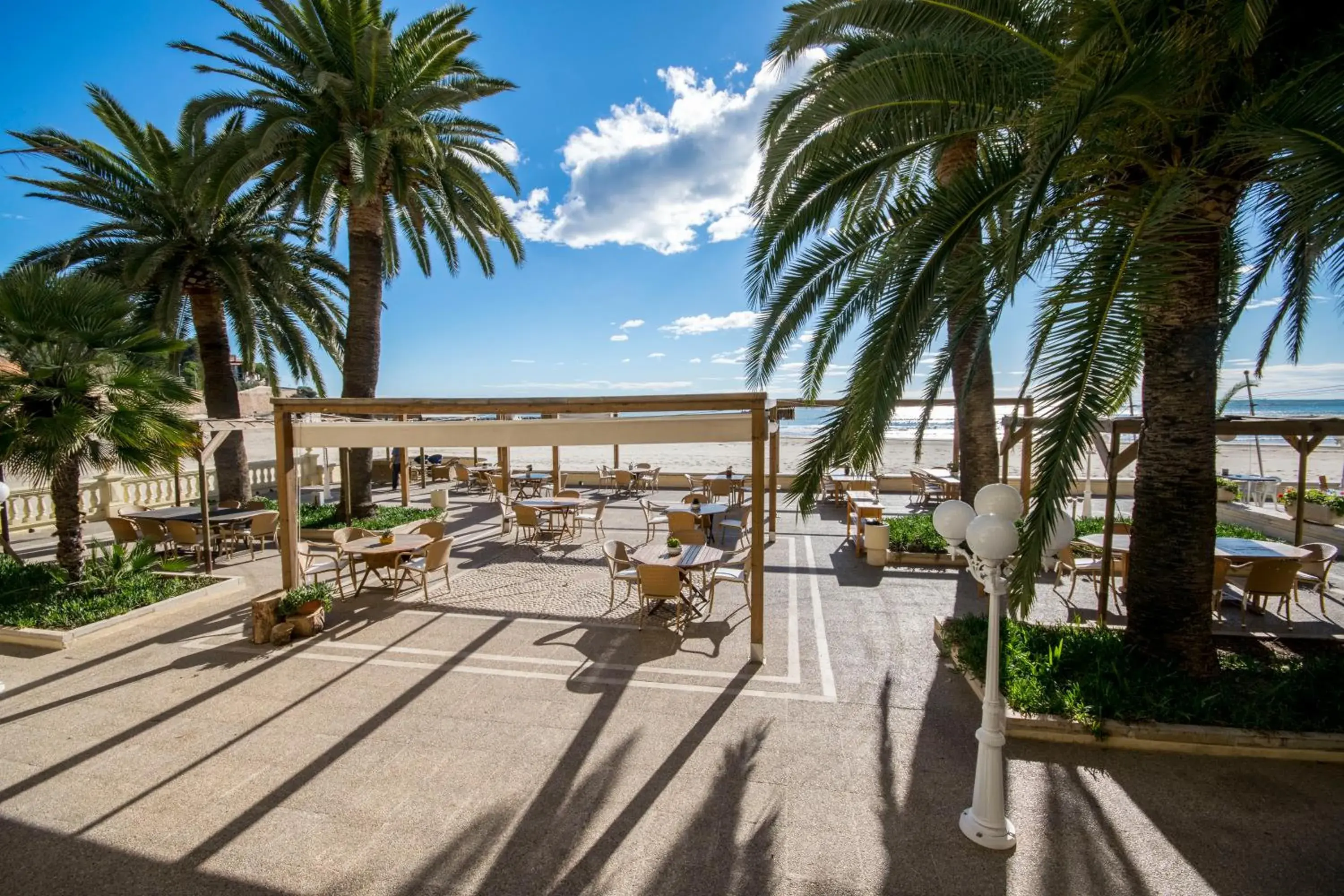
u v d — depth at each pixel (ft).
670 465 103.14
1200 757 14.43
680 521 34.32
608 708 17.15
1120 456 21.43
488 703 17.43
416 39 38.60
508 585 29.35
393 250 49.52
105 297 25.82
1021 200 16.34
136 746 15.21
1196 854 11.42
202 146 39.42
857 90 17.03
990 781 11.79
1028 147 15.42
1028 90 15.78
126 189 39.78
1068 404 12.64
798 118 19.47
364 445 25.34
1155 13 13.23
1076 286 13.65
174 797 13.25
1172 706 15.28
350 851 11.69
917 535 34.17
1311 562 24.18
